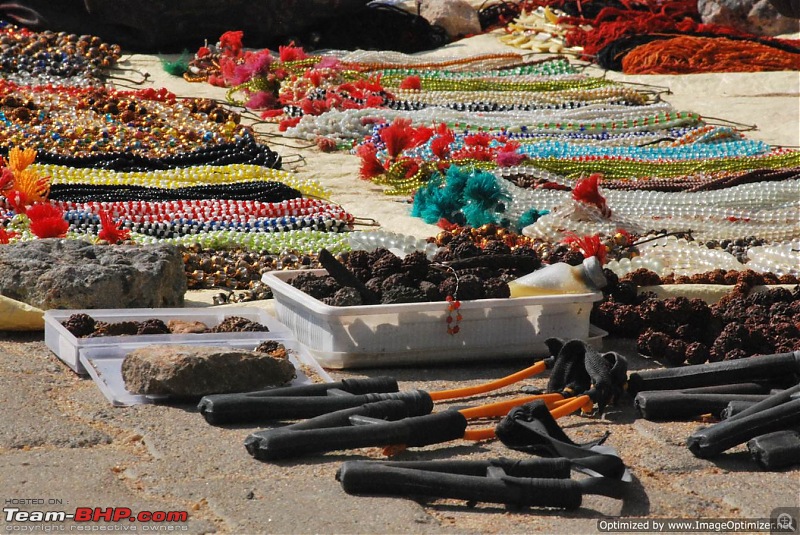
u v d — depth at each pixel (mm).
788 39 26938
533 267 9805
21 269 9070
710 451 6730
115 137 16312
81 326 8242
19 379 7680
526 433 6762
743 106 21812
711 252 11633
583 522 5797
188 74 22172
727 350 8797
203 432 6879
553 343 8258
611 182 15570
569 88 22453
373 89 20172
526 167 15516
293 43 22188
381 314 8375
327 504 5824
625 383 7812
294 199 13930
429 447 6891
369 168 15609
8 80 19766
